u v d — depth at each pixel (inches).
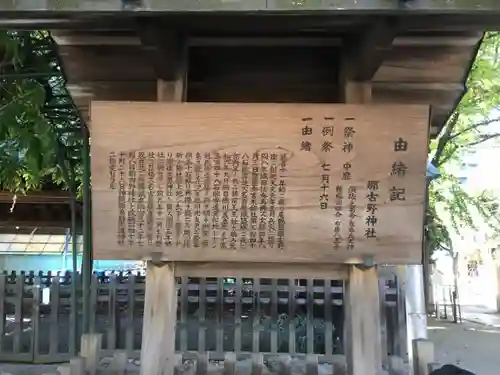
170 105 132.7
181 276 140.8
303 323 300.2
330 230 134.1
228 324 320.2
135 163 134.4
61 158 311.0
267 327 293.0
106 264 820.6
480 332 479.5
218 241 135.6
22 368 267.3
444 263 1001.5
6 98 242.2
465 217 549.0
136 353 274.5
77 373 157.6
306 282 309.6
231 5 102.0
